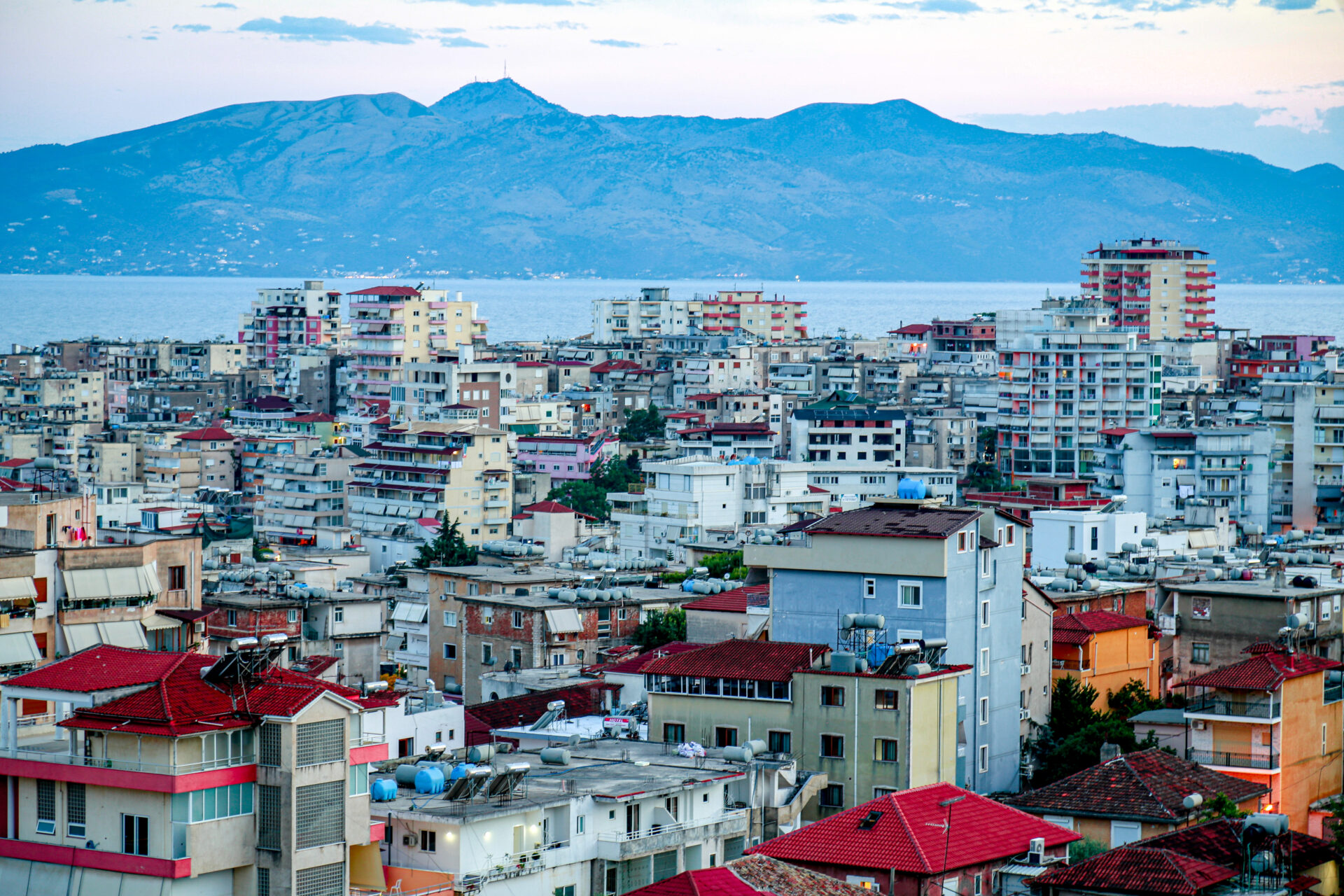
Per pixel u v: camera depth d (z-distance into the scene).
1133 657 163.88
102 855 97.31
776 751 131.38
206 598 183.00
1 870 99.31
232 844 98.06
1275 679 136.62
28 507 138.62
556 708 146.38
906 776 129.25
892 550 145.12
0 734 105.12
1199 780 121.50
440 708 147.38
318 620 183.88
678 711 136.38
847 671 131.38
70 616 133.00
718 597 181.88
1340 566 196.00
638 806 112.25
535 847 106.69
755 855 101.88
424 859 103.25
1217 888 96.62
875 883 101.88
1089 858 100.56
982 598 147.62
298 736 98.62
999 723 149.00
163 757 96.94
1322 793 142.38
